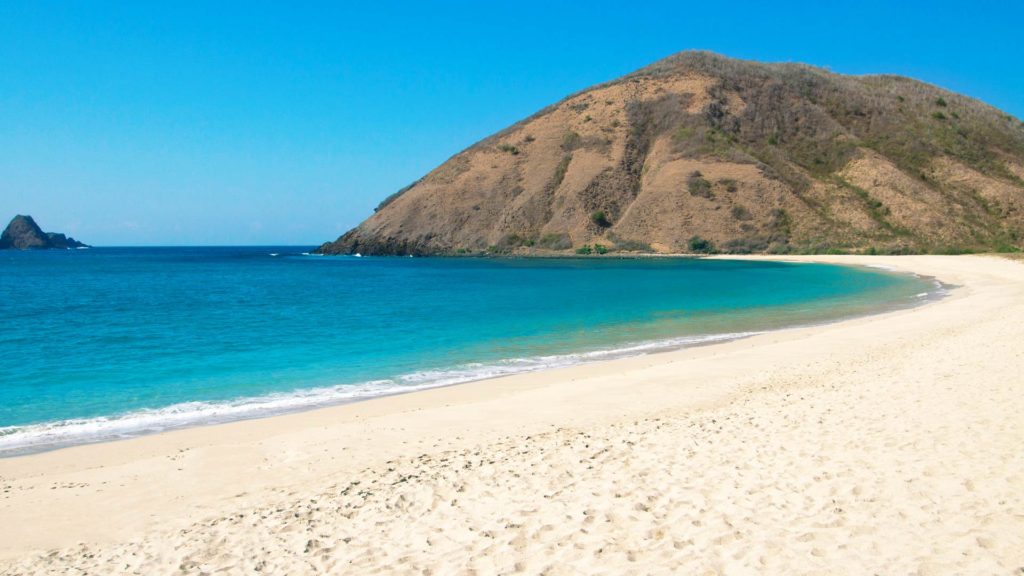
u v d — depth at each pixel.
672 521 6.70
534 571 5.85
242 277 69.69
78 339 24.91
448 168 136.25
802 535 6.21
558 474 8.37
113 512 8.10
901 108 131.00
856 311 31.03
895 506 6.73
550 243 110.19
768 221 100.31
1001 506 6.57
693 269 73.75
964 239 93.12
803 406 11.51
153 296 45.69
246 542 6.82
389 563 6.17
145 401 15.07
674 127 124.12
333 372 18.41
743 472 8.00
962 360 14.88
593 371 17.58
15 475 9.77
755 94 131.75
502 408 13.34
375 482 8.55
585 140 127.12
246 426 12.53
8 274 76.69
